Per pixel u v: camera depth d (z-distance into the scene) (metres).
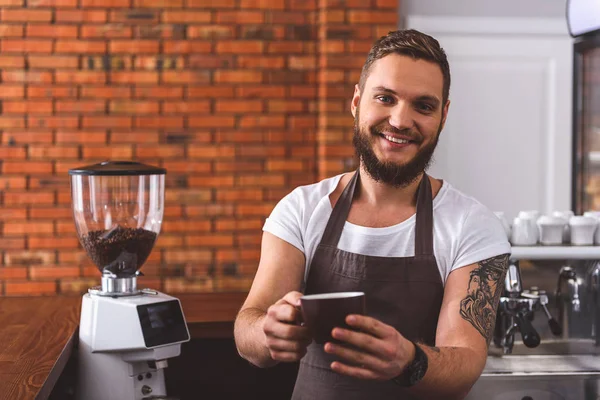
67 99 4.39
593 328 2.39
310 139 4.48
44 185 4.41
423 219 1.81
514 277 2.29
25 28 4.36
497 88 4.58
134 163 2.14
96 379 2.04
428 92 1.67
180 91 4.43
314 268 1.85
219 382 2.69
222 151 4.46
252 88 4.45
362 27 4.40
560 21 4.55
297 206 1.89
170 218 4.46
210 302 2.92
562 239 2.41
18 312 2.57
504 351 2.35
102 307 2.01
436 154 4.59
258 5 4.42
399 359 1.34
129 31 4.39
